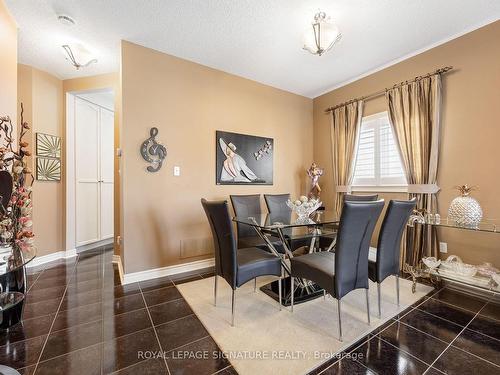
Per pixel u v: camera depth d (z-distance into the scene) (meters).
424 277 2.74
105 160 4.45
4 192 1.46
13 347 1.59
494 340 1.67
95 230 4.21
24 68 3.20
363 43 2.79
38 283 2.66
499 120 2.34
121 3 2.13
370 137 3.55
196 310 2.07
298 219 2.54
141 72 2.78
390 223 1.94
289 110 4.19
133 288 2.53
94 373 1.38
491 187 2.38
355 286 1.78
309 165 4.43
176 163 3.02
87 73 3.48
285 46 2.85
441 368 1.41
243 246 2.73
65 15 2.26
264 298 2.31
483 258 2.44
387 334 1.74
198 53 2.99
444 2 2.15
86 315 1.99
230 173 3.48
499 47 2.34
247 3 2.16
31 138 3.24
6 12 2.10
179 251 3.04
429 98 2.80
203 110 3.25
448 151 2.70
